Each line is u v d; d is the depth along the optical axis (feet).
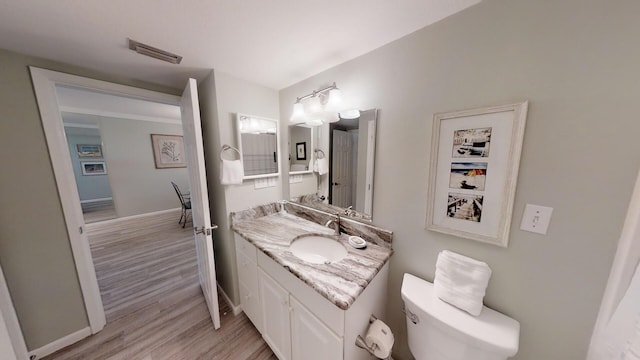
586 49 2.19
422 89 3.36
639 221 1.96
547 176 2.50
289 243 4.35
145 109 11.87
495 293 2.99
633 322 1.84
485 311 2.97
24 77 4.09
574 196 2.38
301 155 5.67
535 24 2.42
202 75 5.21
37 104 4.21
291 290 3.67
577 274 2.44
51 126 4.37
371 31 3.37
